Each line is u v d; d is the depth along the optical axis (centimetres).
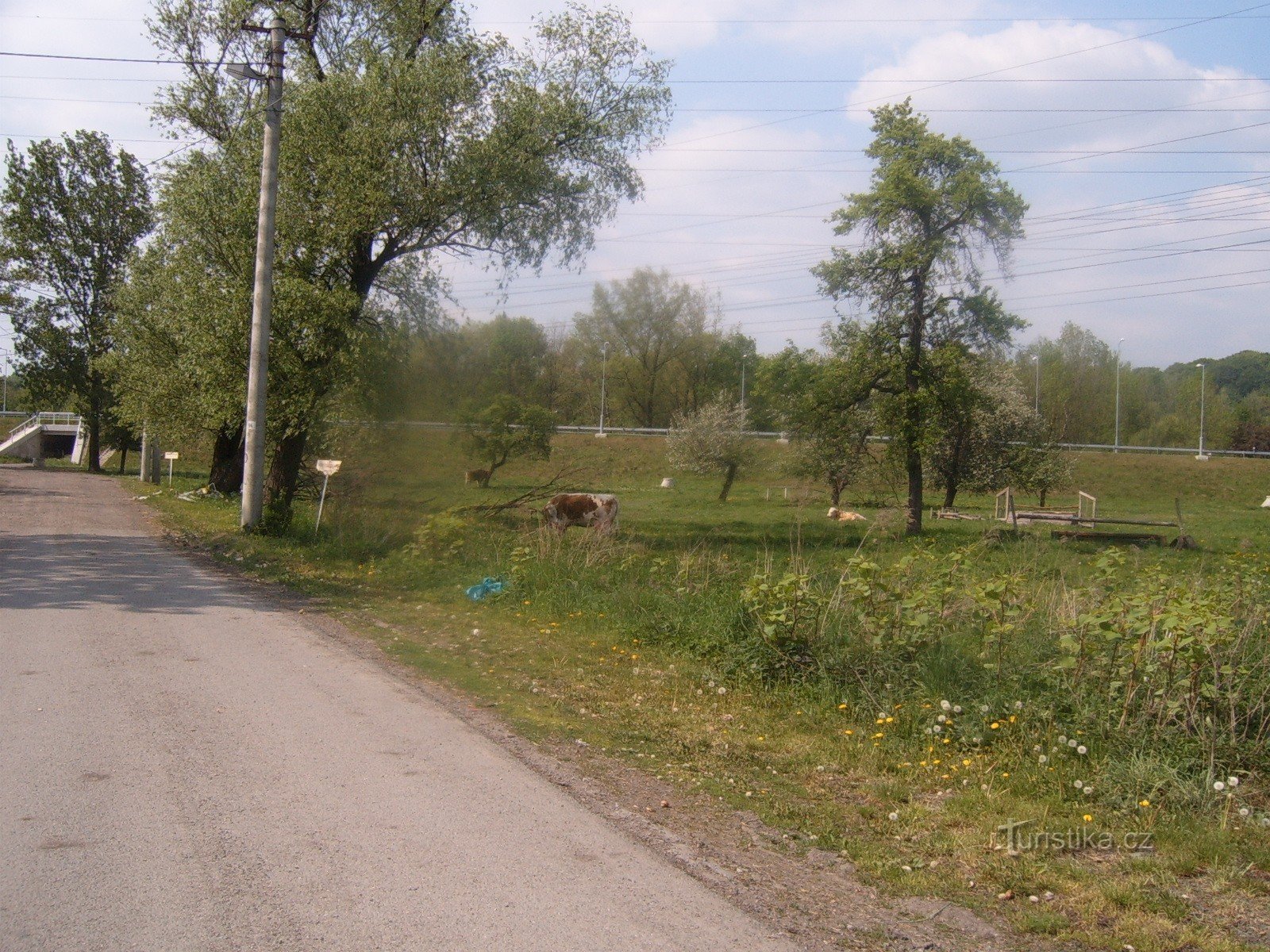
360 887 399
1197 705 633
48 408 6544
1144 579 970
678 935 373
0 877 395
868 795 579
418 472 2442
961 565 992
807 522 2805
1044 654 767
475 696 747
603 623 1052
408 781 534
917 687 745
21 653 796
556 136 2103
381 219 1888
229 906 377
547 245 2234
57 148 5094
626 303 6806
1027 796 568
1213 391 7256
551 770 573
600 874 427
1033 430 3819
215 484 3172
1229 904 439
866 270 2495
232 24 2073
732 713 748
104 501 2892
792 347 2662
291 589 1251
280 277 1864
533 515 2175
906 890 441
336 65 2062
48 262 5109
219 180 1936
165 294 2231
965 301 2506
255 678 750
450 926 370
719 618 948
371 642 932
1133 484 5278
